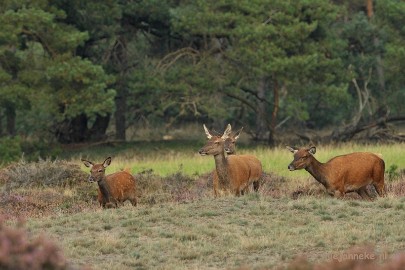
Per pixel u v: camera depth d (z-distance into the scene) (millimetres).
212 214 35375
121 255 29375
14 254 20109
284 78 92062
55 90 88750
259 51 90562
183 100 97375
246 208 36656
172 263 27781
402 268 21031
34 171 49375
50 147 89375
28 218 37844
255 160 42625
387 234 30844
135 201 42062
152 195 45594
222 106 97125
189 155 83062
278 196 42469
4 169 51281
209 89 94062
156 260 28406
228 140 43531
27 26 86312
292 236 30984
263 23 93375
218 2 94188
